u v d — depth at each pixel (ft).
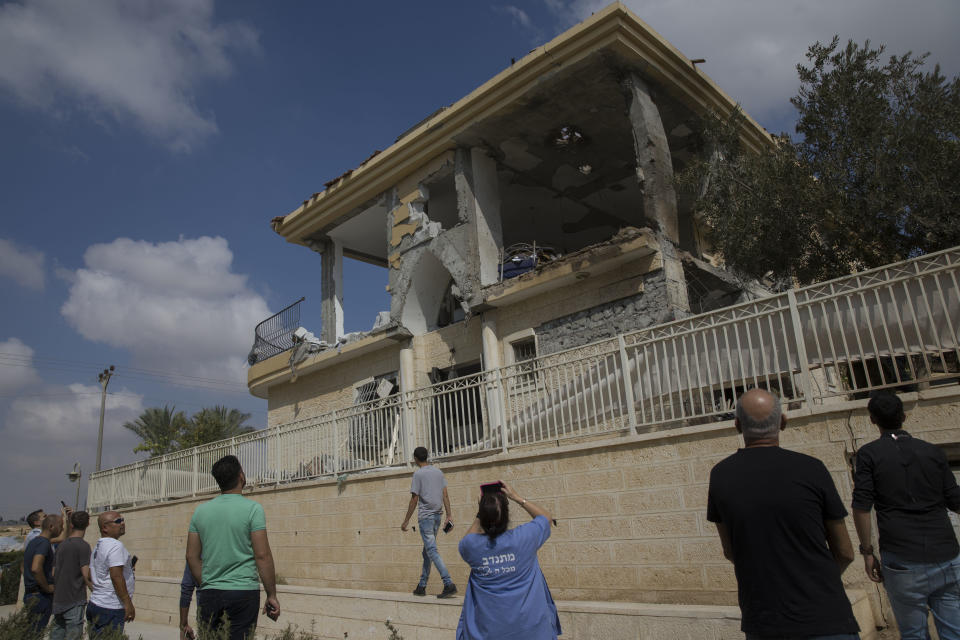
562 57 41.68
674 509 21.83
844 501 18.85
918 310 18.78
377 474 31.96
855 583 18.78
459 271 47.73
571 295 42.68
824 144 29.96
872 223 27.71
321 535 34.35
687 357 22.65
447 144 49.42
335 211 59.00
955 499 12.96
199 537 15.49
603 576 22.98
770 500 9.87
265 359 65.05
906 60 29.43
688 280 43.24
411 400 32.09
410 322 51.96
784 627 9.33
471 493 27.63
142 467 53.01
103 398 107.96
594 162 53.52
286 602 29.17
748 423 10.85
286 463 38.73
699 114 46.24
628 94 41.98
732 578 20.24
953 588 12.53
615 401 25.45
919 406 18.07
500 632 12.54
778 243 31.09
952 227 25.46
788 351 20.70
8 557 83.25
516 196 58.70
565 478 24.68
